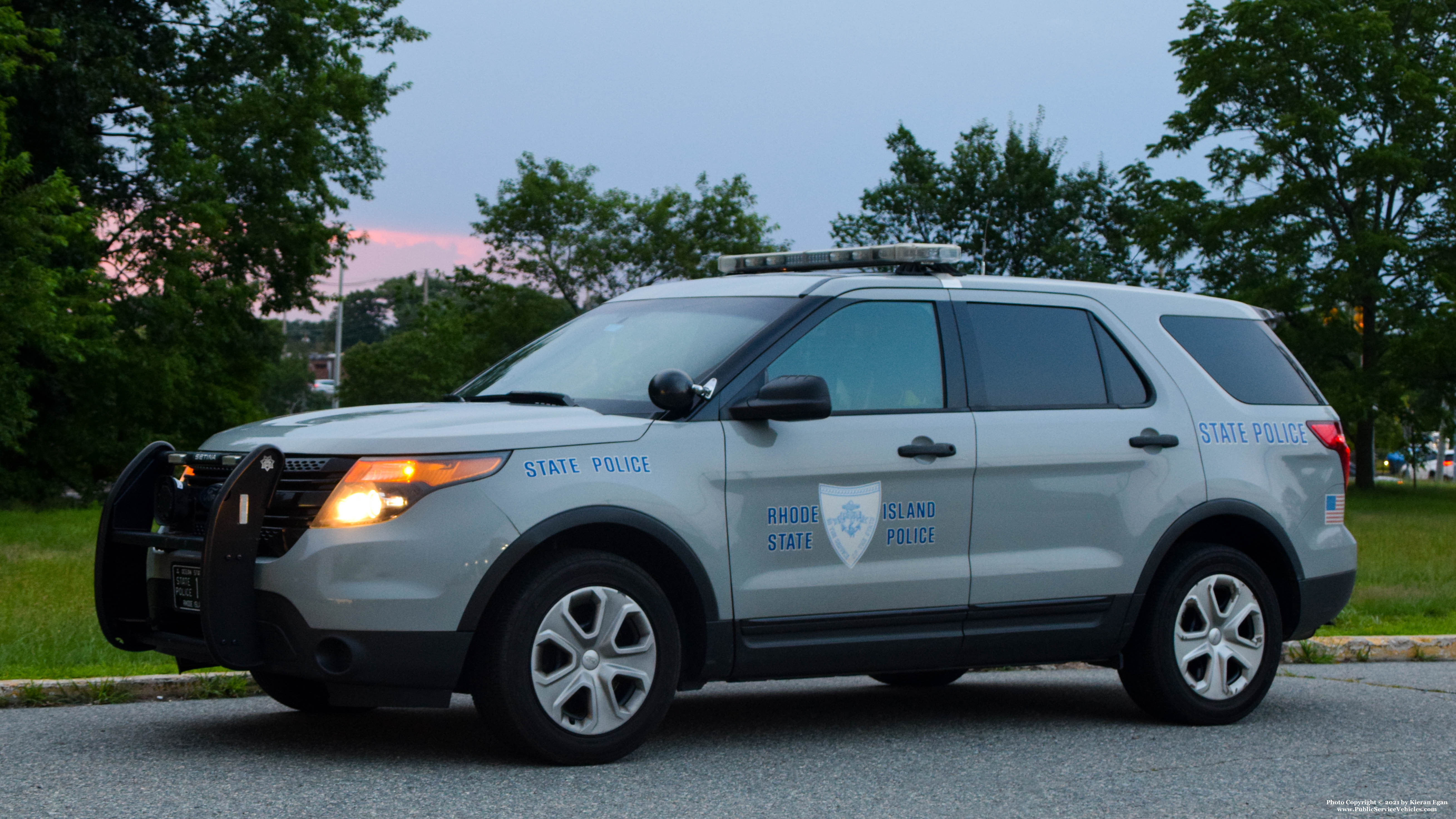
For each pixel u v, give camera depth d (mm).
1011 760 5516
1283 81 42219
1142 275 48312
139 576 5504
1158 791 4969
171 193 30984
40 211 23516
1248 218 42219
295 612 4840
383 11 37031
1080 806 4703
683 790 4836
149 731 5785
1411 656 9062
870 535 5672
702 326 5867
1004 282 6332
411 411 5438
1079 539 6133
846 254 6395
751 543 5441
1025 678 8148
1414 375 40438
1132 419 6352
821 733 6086
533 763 5184
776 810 4570
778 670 5559
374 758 5254
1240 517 6574
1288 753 5730
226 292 32125
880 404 5801
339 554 4828
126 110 30062
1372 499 38531
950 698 7262
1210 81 43094
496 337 52938
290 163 33406
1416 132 41562
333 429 5086
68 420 32000
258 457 4898
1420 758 5660
